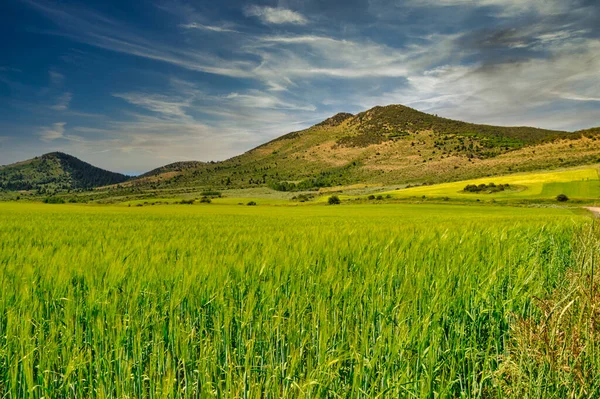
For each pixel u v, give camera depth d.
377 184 182.88
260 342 3.45
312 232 9.92
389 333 3.10
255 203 96.12
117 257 5.65
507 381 2.90
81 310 3.76
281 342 3.38
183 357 3.14
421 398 2.64
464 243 7.05
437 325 3.47
